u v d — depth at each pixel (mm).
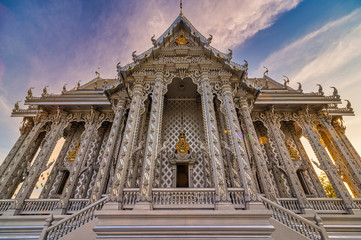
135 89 8609
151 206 5730
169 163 10203
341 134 12656
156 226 5160
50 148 10766
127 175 6996
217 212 5371
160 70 9016
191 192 6250
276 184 10945
